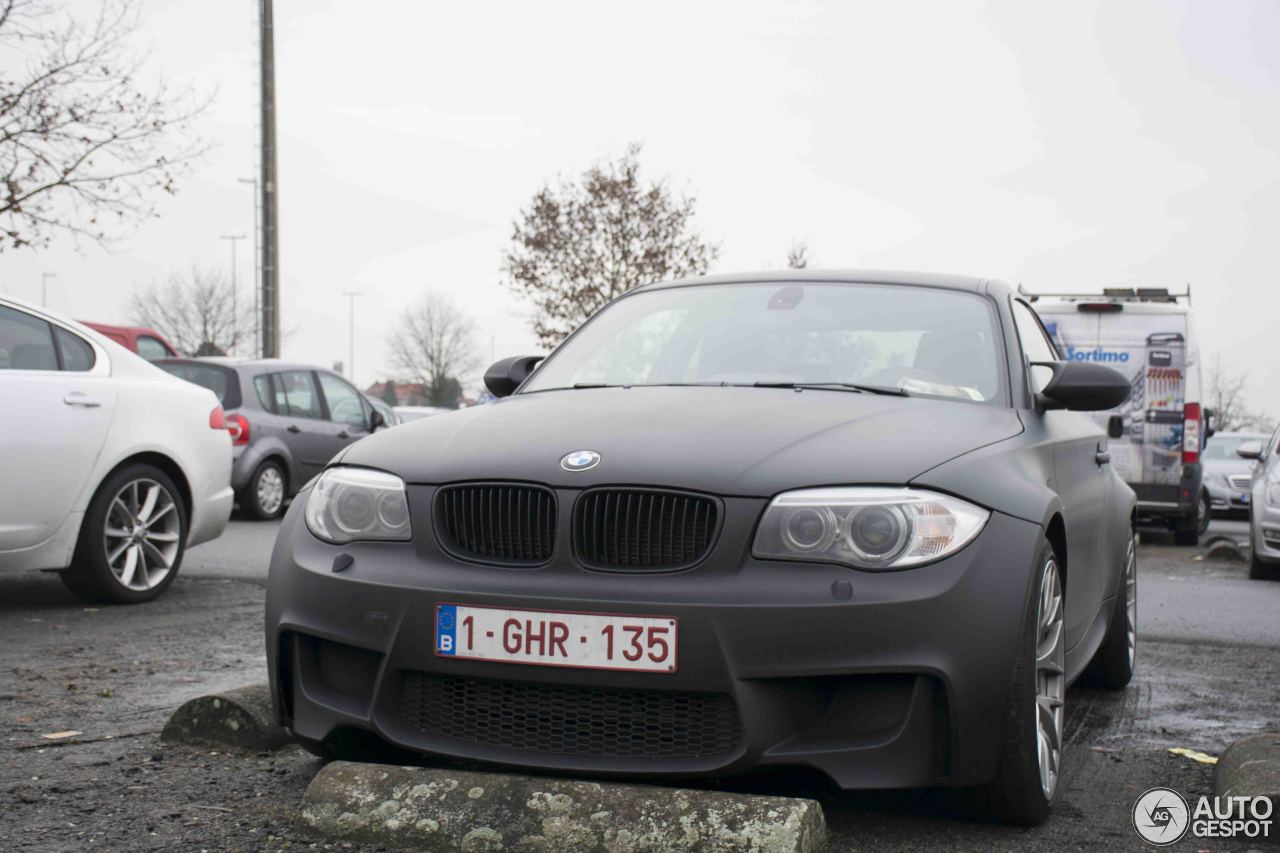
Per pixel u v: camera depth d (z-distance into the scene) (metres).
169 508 7.41
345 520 3.55
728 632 3.08
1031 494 3.48
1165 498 14.51
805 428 3.49
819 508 3.17
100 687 5.01
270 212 25.61
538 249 33.09
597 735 3.22
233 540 11.48
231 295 63.84
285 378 14.64
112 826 3.36
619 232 32.88
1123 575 5.40
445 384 75.88
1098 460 5.01
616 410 3.73
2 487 6.38
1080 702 5.23
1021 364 4.36
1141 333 14.58
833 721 3.16
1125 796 3.80
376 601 3.37
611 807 3.13
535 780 3.25
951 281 4.79
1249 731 4.71
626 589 3.16
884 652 3.08
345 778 3.38
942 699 3.13
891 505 3.18
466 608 3.26
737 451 3.33
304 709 3.57
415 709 3.38
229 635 6.20
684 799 3.12
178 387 7.58
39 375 6.68
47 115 16.05
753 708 3.09
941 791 3.73
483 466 3.40
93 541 6.91
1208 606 8.52
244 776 3.82
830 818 3.48
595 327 5.01
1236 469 23.53
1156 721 4.88
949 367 4.28
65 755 4.03
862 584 3.11
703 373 4.39
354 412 15.69
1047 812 3.48
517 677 3.22
